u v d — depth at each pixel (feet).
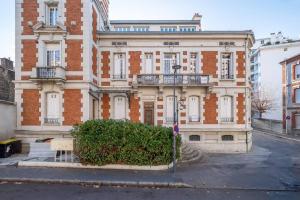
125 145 47.19
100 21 79.00
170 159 49.14
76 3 65.10
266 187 38.14
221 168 50.08
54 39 65.05
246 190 37.29
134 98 73.20
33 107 65.41
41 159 50.67
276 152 74.28
